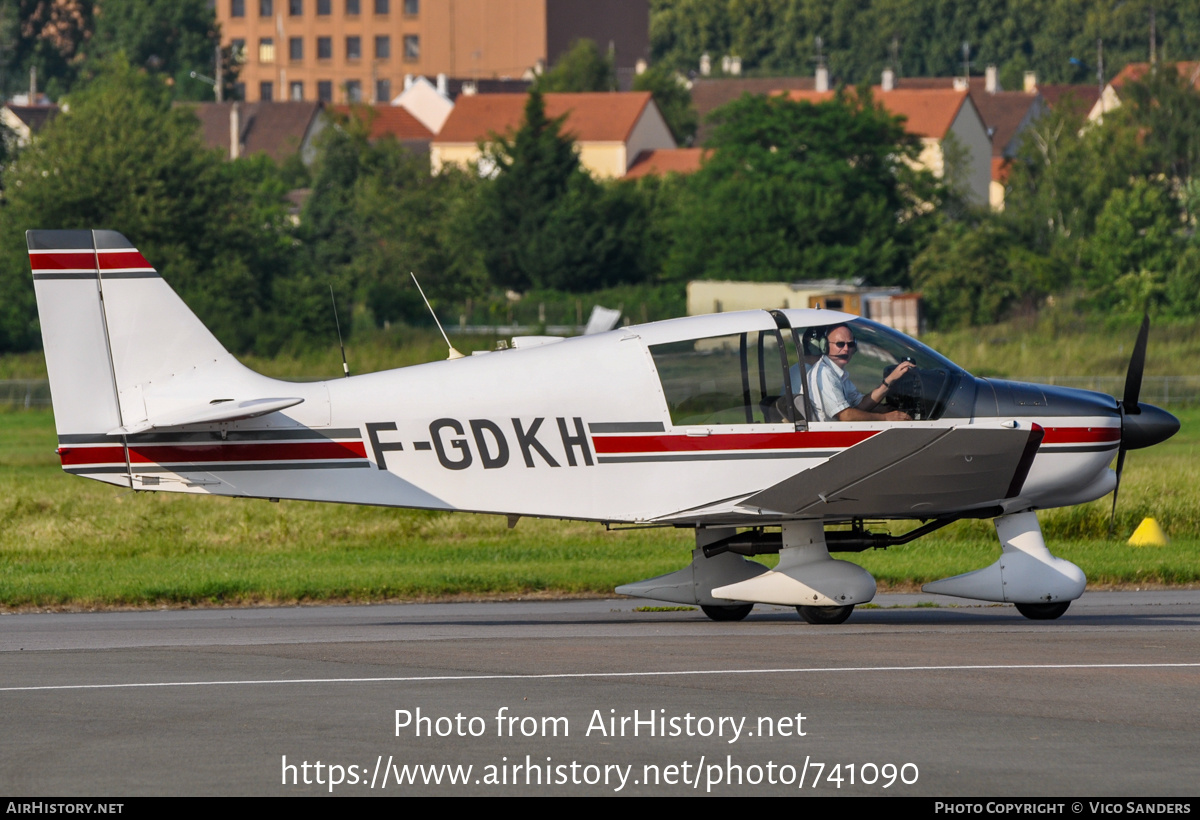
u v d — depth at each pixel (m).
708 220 199.38
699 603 38.94
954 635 34.75
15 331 164.88
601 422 36.53
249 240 179.62
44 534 58.06
